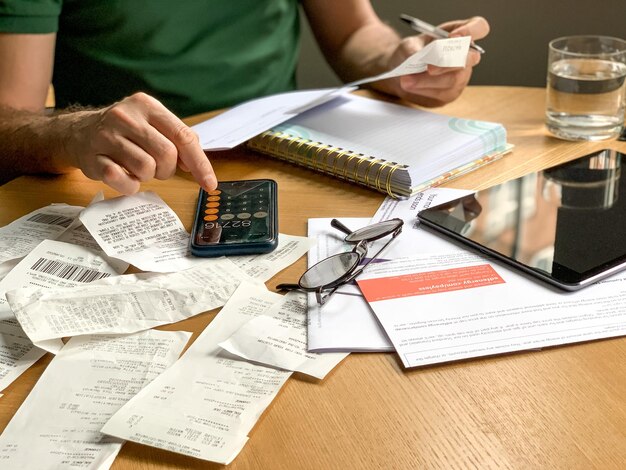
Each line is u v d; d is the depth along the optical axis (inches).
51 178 38.0
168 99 53.2
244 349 23.9
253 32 54.0
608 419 20.4
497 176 35.6
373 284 26.8
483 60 71.5
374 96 47.1
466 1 70.5
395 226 30.0
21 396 22.6
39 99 46.7
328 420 21.0
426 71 42.3
